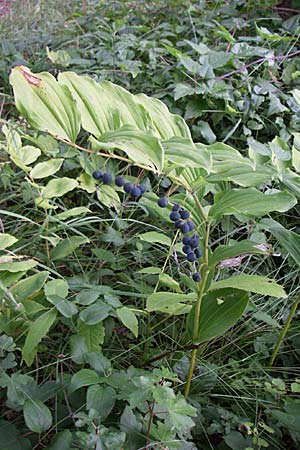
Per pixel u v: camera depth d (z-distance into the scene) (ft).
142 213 3.39
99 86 1.92
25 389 1.98
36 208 2.85
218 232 3.32
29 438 2.06
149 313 2.66
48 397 1.98
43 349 2.41
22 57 4.49
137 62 4.11
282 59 4.30
